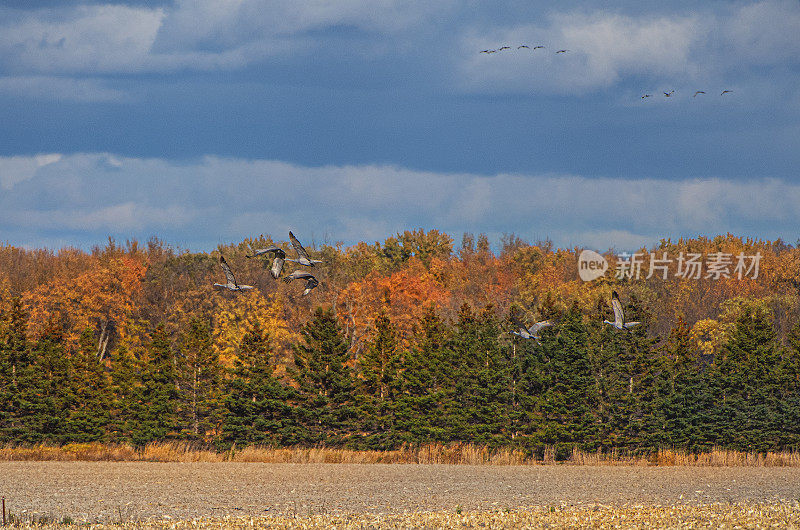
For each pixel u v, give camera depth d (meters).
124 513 163.50
